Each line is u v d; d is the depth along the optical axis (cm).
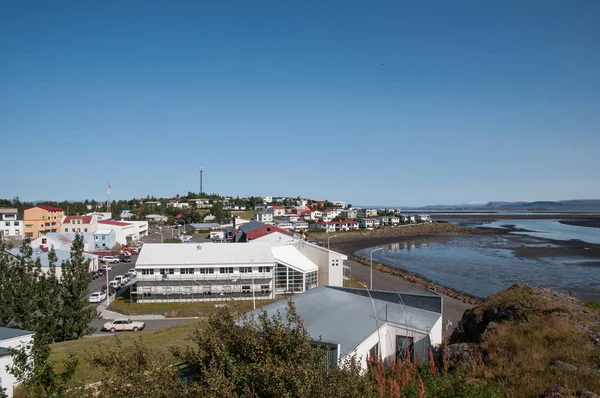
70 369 1405
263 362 959
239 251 5059
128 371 998
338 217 19025
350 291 2597
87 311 3025
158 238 11300
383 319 2038
